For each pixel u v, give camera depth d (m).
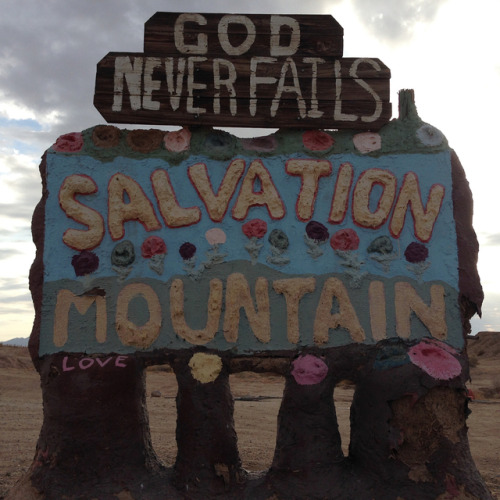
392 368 2.80
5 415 6.37
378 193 3.00
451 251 2.95
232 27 3.09
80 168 2.97
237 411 7.05
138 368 2.84
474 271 2.94
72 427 2.76
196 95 3.03
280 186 3.00
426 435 2.75
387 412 2.76
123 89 3.02
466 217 2.99
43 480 2.71
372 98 3.05
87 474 2.73
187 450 2.77
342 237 2.95
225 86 3.04
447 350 2.84
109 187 2.96
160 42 3.07
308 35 3.10
